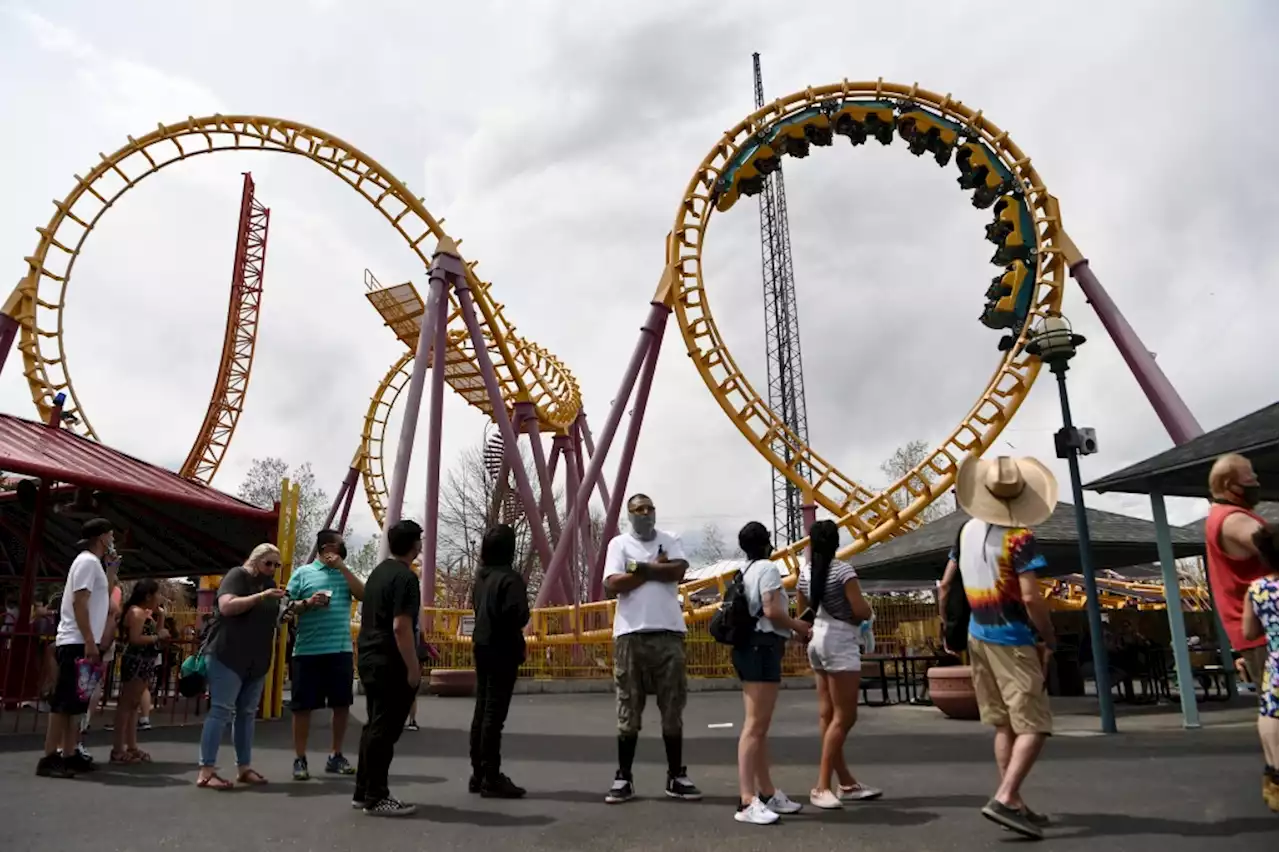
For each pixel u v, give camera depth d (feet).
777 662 18.83
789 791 21.26
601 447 84.28
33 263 89.76
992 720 17.19
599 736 34.65
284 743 32.48
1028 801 18.97
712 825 17.33
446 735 35.45
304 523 198.59
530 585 156.35
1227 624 16.06
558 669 75.10
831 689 19.33
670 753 20.54
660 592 20.83
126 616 27.55
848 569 19.83
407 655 19.25
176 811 19.44
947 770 23.97
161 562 58.13
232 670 22.98
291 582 25.71
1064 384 37.11
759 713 18.42
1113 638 58.18
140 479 40.81
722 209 89.40
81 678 24.63
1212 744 28.45
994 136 84.02
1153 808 17.94
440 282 83.92
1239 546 15.84
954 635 17.80
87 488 46.34
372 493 140.26
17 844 16.34
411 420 77.36
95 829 17.61
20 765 26.50
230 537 50.70
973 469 17.78
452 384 120.57
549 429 120.67
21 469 34.32
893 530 86.79
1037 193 82.43
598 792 21.53
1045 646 16.47
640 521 21.03
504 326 98.37
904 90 85.66
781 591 18.75
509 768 25.91
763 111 87.40
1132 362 75.66
